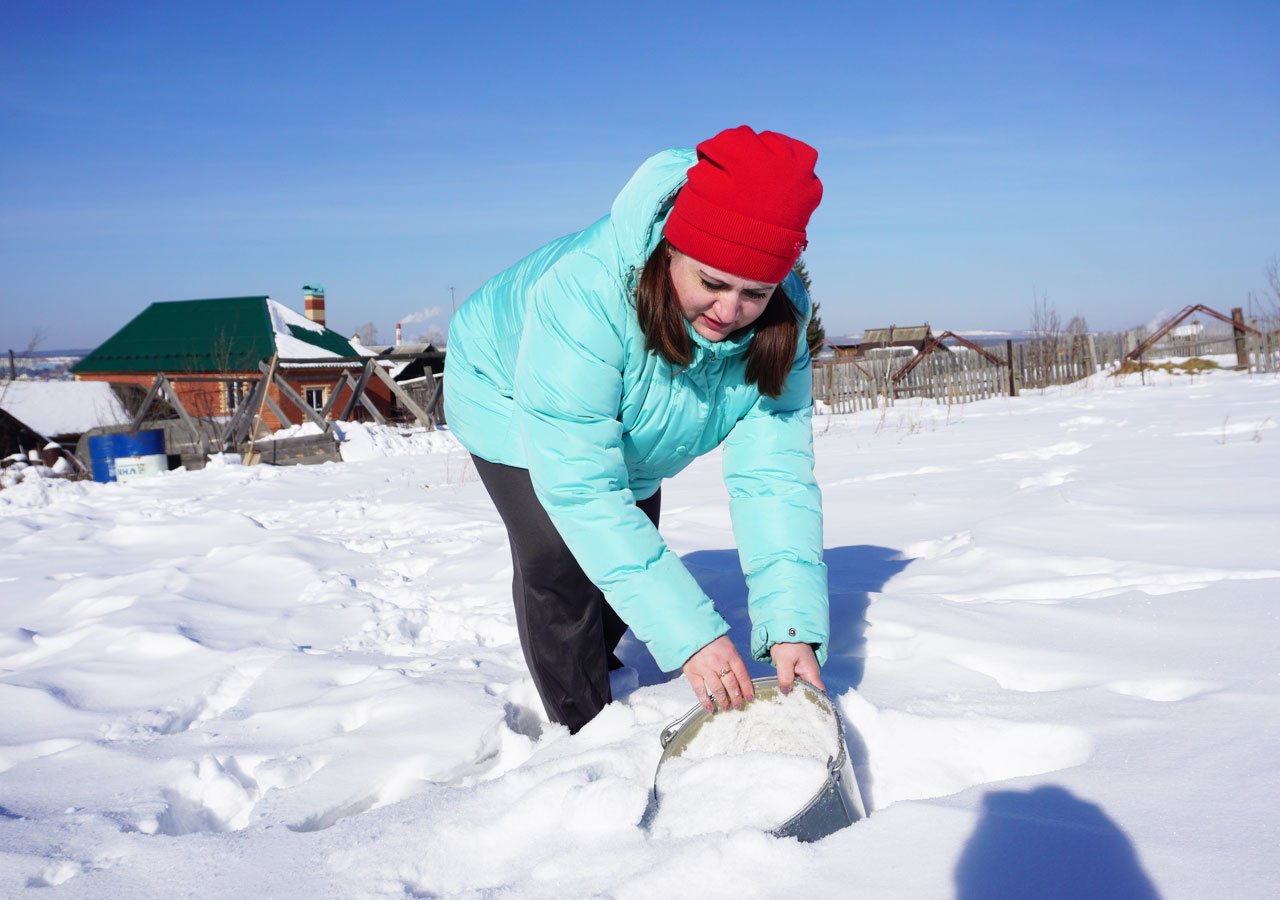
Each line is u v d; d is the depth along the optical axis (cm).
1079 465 700
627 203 201
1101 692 239
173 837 203
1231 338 2353
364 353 3931
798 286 224
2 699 320
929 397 2333
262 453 1350
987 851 164
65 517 805
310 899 173
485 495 823
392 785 234
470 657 331
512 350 242
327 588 462
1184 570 351
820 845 171
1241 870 152
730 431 246
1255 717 211
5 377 2381
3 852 201
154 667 357
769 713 218
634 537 211
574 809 188
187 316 3678
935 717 229
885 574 396
